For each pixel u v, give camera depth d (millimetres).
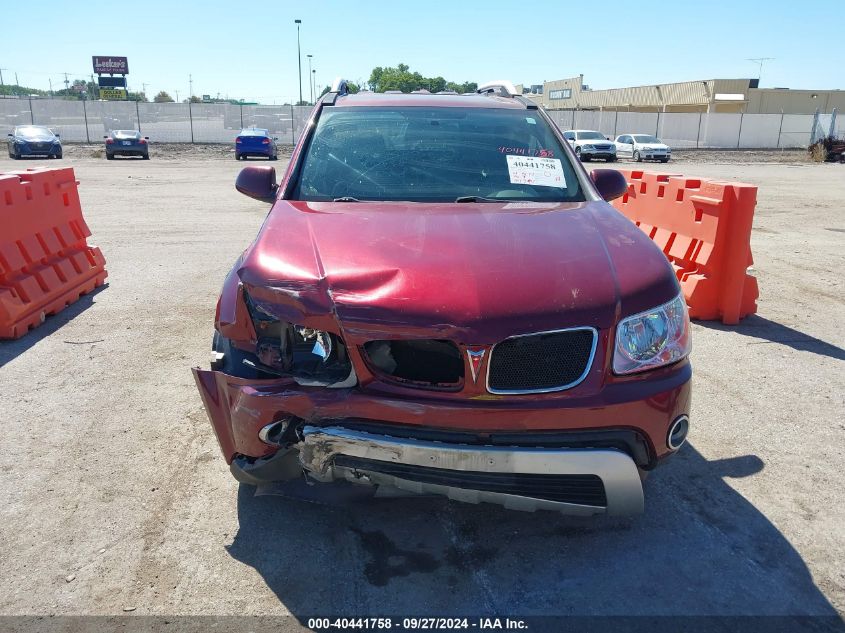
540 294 2564
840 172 26844
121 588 2662
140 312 6227
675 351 2730
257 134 32062
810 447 3867
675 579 2762
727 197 5953
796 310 6590
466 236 2939
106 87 63656
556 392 2523
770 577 2781
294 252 2836
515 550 2930
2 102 38625
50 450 3719
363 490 3146
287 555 2873
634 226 3238
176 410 4223
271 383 2662
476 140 4023
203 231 10625
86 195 15508
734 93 52344
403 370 2584
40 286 5992
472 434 2514
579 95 71312
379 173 3752
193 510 3182
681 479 3520
